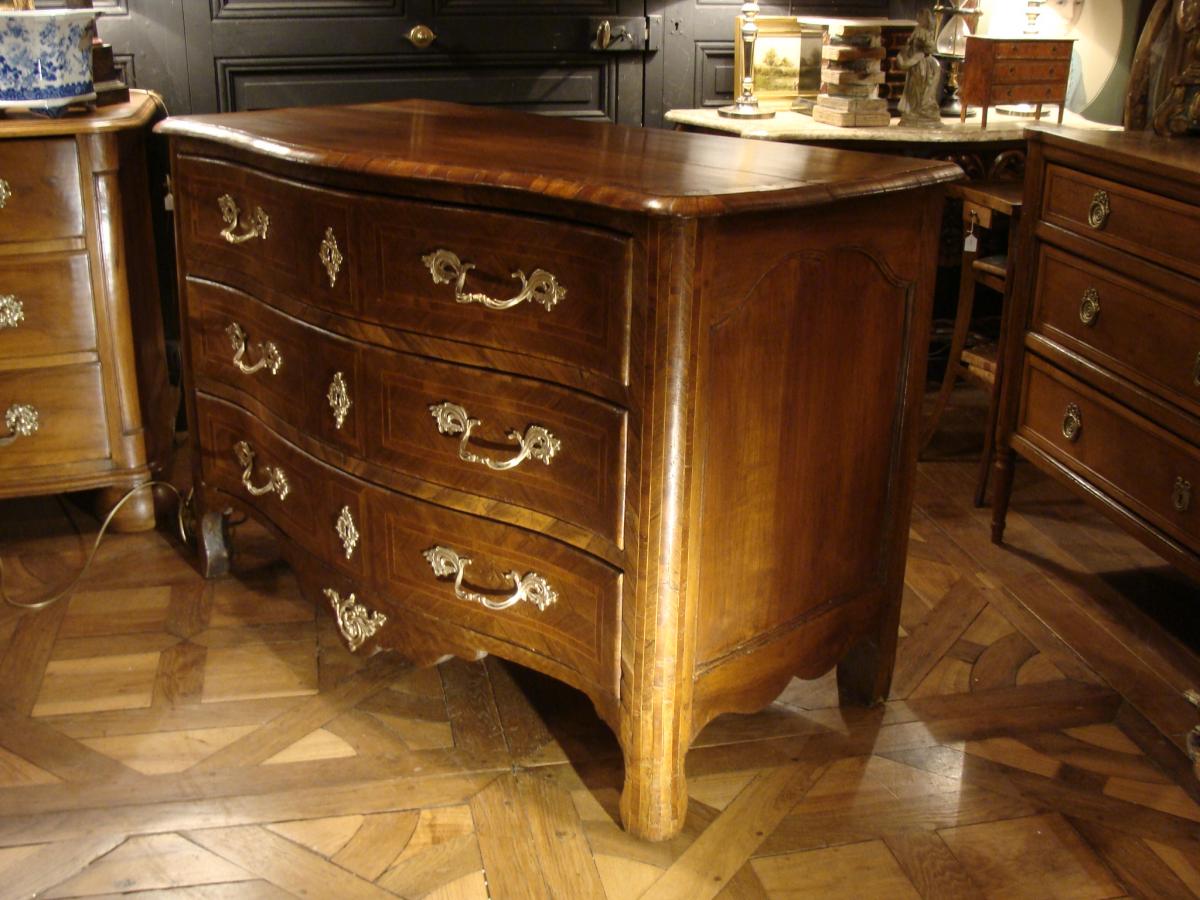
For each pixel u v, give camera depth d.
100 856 1.86
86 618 2.52
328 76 3.37
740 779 2.06
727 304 1.69
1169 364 2.29
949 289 3.95
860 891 1.81
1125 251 2.39
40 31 2.48
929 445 3.47
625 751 1.88
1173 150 2.38
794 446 1.90
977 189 3.01
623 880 1.83
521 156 1.93
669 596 1.77
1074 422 2.59
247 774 2.05
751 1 3.33
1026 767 2.10
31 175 2.56
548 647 1.96
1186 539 2.27
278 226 2.13
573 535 1.86
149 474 2.86
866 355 1.97
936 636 2.50
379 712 2.22
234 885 1.81
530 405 1.84
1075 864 1.87
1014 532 2.97
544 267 1.75
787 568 1.97
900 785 2.05
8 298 2.61
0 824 1.92
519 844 1.90
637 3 3.48
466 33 3.40
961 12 3.52
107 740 2.13
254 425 2.38
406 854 1.87
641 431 1.70
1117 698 2.30
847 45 3.29
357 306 2.00
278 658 2.39
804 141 3.25
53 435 2.74
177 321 3.47
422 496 2.02
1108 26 3.49
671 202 1.58
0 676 2.31
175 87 3.26
